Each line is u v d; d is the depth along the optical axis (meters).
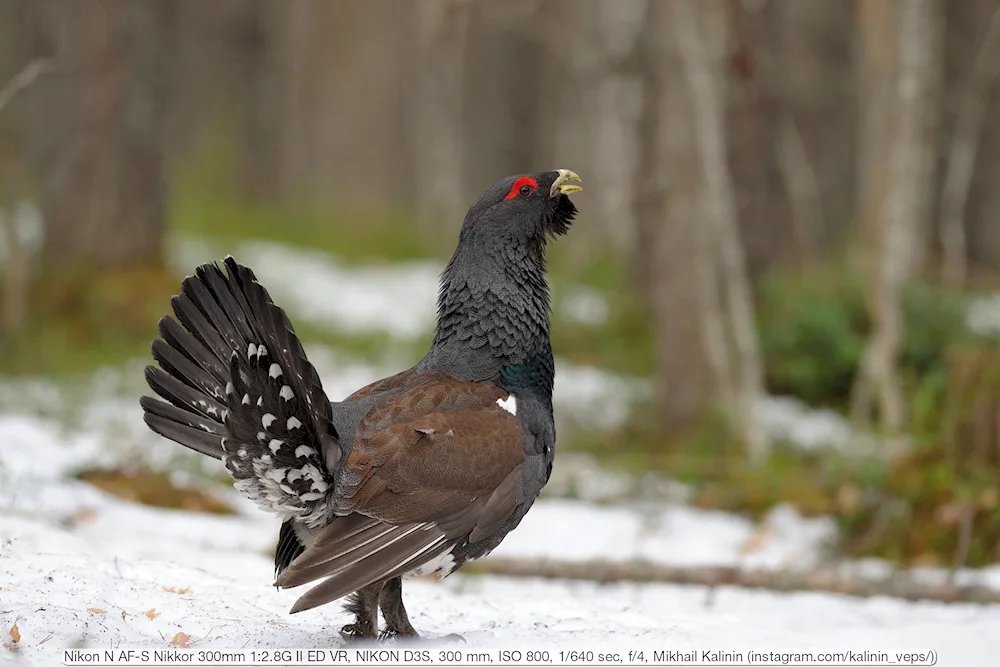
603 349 24.00
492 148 41.22
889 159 19.17
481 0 25.06
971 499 13.77
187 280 7.66
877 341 18.67
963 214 31.11
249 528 13.16
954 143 29.45
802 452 18.08
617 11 22.30
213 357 7.71
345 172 41.56
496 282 8.95
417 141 40.44
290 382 7.38
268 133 43.06
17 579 8.69
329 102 42.06
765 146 23.00
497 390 8.61
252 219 36.19
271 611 9.08
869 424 18.80
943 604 11.64
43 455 13.64
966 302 22.38
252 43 44.22
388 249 35.31
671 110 19.20
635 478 16.94
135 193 23.22
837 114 30.77
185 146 40.75
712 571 12.11
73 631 7.66
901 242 18.88
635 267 24.47
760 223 22.98
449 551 7.96
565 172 9.27
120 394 18.39
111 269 22.95
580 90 36.03
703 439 18.30
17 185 22.56
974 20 30.14
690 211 19.19
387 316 26.86
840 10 30.38
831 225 30.73
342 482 7.68
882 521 14.04
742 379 18.30
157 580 9.38
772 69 23.06
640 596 11.72
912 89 18.92
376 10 41.50
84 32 22.66
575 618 9.52
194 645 7.82
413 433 7.86
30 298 21.47
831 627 10.26
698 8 19.05
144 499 13.55
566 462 17.92
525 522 14.77
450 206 36.09
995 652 8.42
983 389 14.49
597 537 14.26
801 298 21.41
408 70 41.19
